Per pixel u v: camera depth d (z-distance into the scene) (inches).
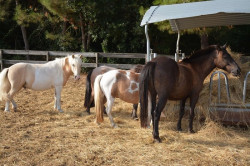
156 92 164.2
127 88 186.1
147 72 159.6
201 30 355.6
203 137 175.3
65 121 208.1
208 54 184.9
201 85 184.2
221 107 189.8
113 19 450.9
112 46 504.4
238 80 202.7
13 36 570.6
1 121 199.9
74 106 262.1
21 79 222.8
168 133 179.5
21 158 138.0
